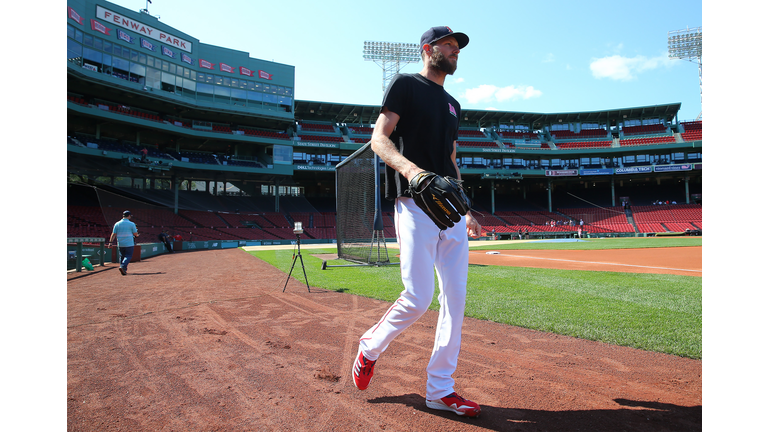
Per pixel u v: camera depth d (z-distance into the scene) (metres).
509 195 47.16
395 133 2.00
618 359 2.71
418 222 1.87
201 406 2.00
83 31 25.70
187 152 33.53
